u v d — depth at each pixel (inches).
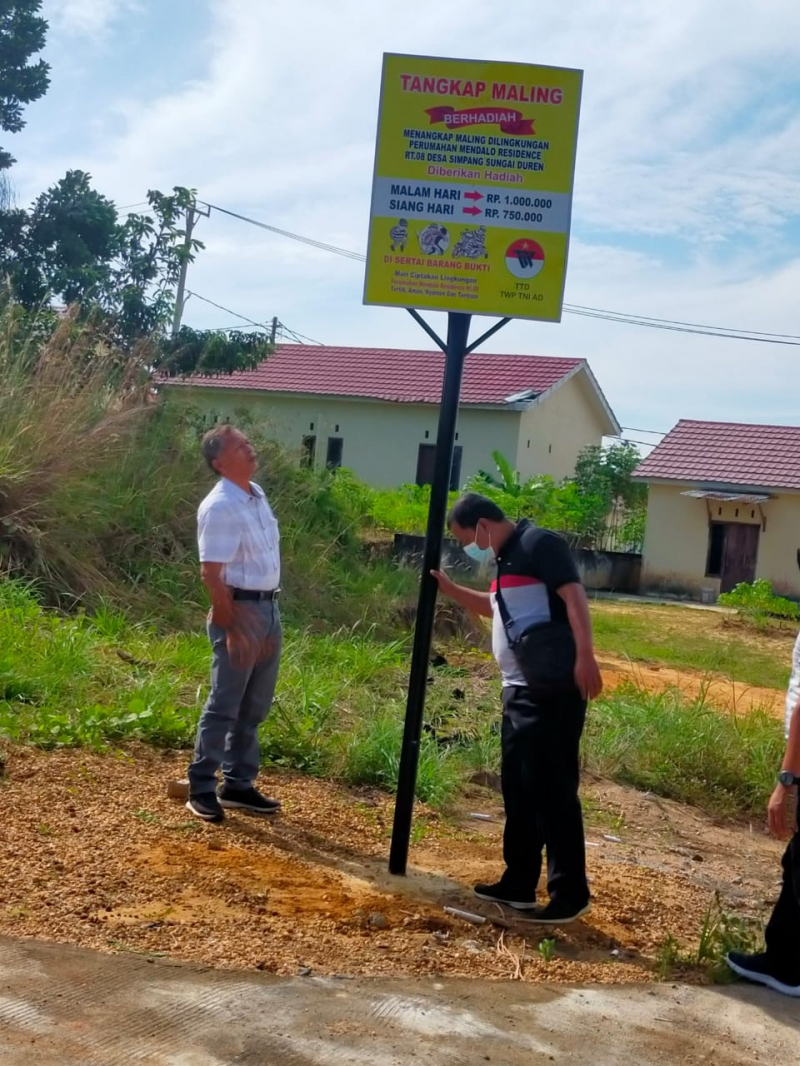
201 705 293.0
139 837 206.8
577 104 202.8
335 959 166.4
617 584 1262.3
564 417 1486.2
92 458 441.4
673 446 1307.8
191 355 692.7
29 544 402.9
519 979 168.7
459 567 838.5
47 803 216.5
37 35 713.0
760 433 1330.0
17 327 490.9
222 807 233.0
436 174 204.2
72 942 159.9
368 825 239.1
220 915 176.7
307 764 276.8
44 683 288.8
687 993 170.7
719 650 738.2
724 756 333.7
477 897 200.2
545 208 203.6
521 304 203.9
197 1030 138.9
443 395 205.6
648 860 252.2
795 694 166.1
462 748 308.8
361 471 1408.7
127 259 700.7
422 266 204.7
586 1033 152.7
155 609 416.2
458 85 203.5
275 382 1441.9
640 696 406.6
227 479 227.8
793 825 167.3
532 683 189.3
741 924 193.8
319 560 525.0
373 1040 142.3
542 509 1204.5
